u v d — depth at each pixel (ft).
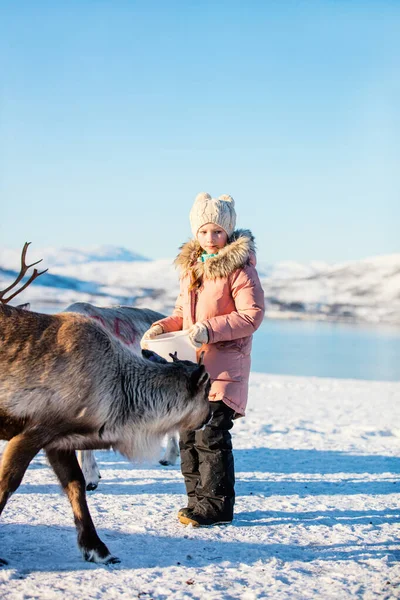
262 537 14.71
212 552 13.61
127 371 13.55
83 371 12.71
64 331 12.92
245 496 18.43
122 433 13.47
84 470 18.88
